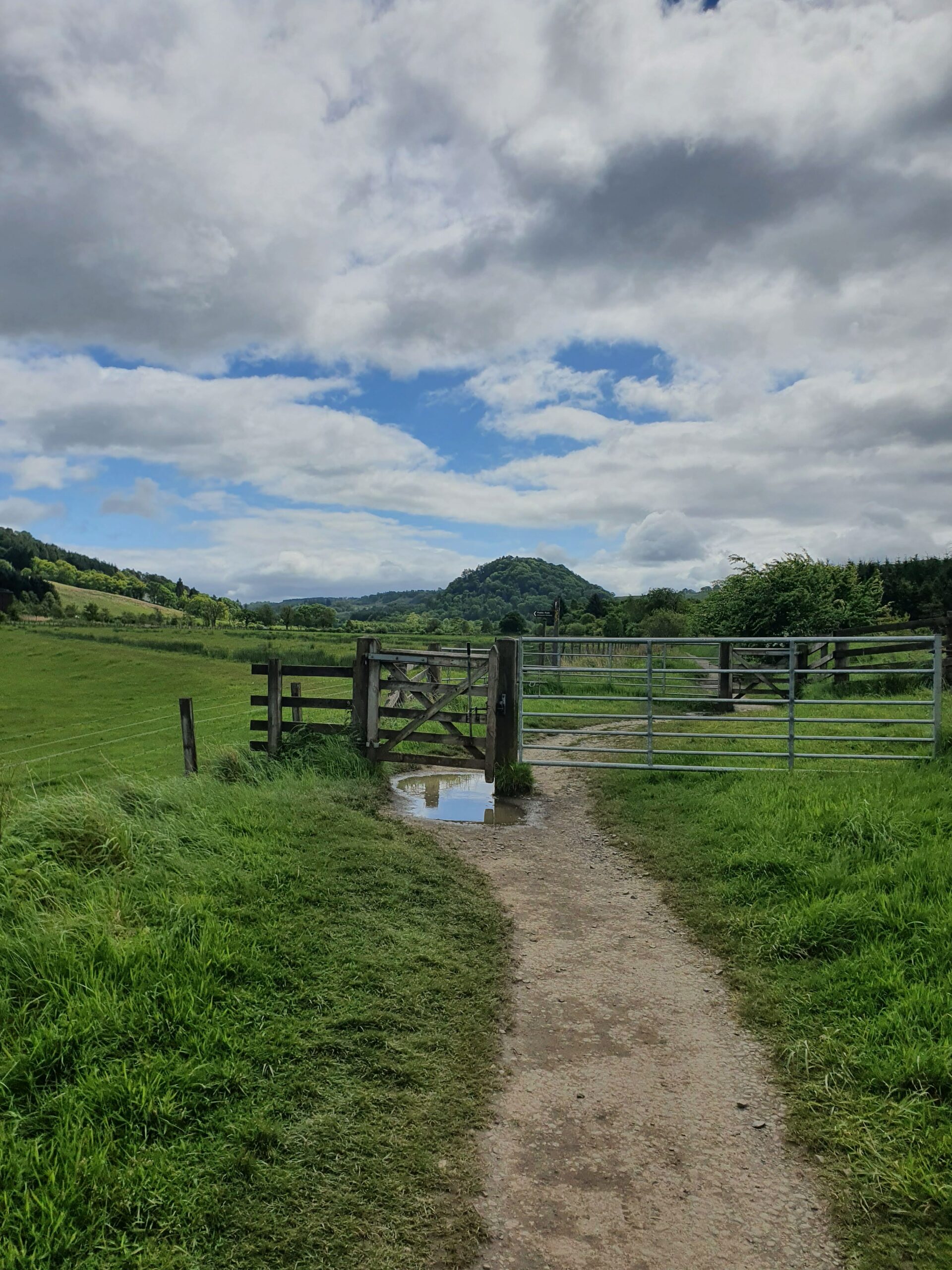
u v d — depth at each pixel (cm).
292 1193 303
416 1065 392
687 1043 425
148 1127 322
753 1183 322
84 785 705
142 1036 368
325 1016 419
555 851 748
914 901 509
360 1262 277
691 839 722
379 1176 317
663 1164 334
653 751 967
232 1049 374
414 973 481
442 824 829
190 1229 282
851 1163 328
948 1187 306
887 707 1341
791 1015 438
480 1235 293
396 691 1017
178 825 637
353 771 951
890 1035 397
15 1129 307
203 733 1587
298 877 585
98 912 460
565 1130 355
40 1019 369
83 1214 279
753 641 919
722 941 537
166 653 4084
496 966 509
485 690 1046
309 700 1017
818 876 570
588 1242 292
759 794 786
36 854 514
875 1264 281
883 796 723
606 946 545
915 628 1647
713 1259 285
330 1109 351
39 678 3038
